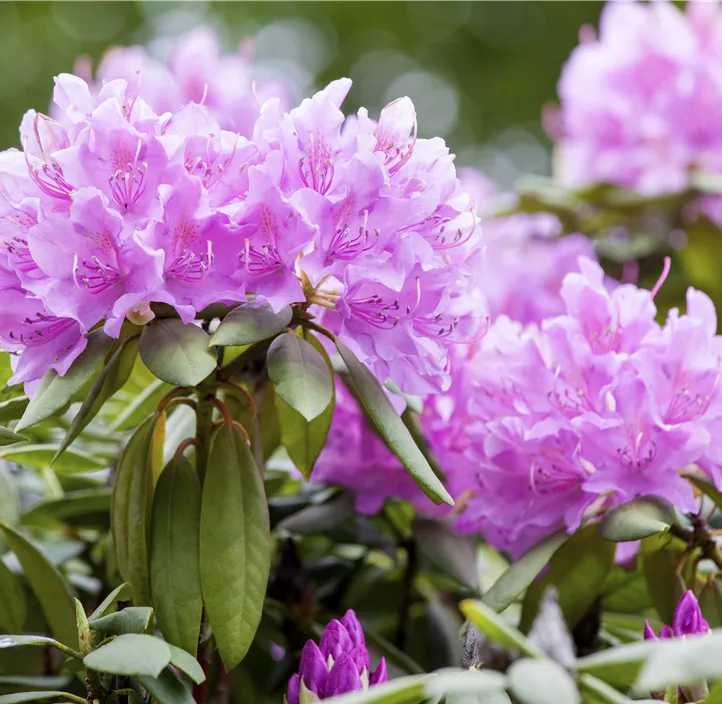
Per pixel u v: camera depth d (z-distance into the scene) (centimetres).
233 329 113
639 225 158
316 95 116
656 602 125
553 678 103
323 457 129
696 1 159
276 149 116
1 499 128
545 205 159
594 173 163
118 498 120
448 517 131
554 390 123
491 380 126
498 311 153
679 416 122
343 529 134
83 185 114
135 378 130
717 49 158
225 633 115
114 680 113
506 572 122
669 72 159
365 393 116
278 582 129
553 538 123
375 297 116
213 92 150
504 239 162
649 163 159
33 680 125
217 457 117
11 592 124
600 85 162
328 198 114
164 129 116
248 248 114
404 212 115
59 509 130
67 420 132
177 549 116
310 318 118
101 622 110
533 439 124
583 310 124
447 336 119
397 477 128
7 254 115
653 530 118
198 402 119
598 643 129
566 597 123
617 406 121
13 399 121
